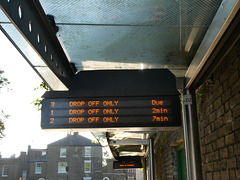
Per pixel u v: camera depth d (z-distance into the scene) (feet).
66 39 11.22
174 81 12.89
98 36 11.00
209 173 12.73
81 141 127.03
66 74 12.28
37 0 7.90
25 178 131.13
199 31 10.56
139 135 30.37
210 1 8.65
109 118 12.47
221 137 11.03
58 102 12.69
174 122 12.30
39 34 8.70
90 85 12.92
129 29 10.46
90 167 123.85
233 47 9.61
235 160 9.64
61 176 123.13
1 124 57.06
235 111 9.58
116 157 48.78
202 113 13.64
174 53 12.54
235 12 7.22
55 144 126.52
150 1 8.80
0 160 141.08
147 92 12.69
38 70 10.25
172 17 9.64
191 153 11.73
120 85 12.94
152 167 31.63
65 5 8.93
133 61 13.47
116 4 8.86
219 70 11.05
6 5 6.35
